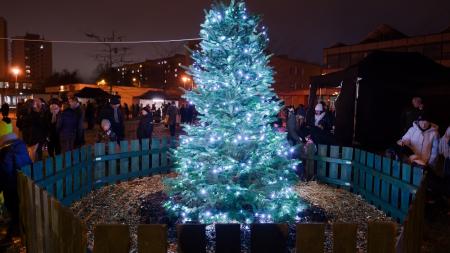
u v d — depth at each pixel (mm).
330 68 54688
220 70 5770
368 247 2510
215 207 5699
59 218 3062
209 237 4852
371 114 12844
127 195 7223
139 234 2432
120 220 5723
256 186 5762
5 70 121812
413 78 12406
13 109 48844
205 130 5910
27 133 9547
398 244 3025
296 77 56469
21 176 4484
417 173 5473
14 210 5316
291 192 5980
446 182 6840
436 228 5539
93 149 7816
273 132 5984
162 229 2422
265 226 2635
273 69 6074
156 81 61406
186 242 2723
